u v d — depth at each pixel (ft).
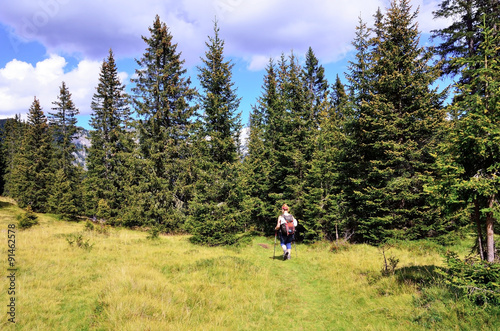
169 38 70.95
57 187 106.11
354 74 48.01
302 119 60.59
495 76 15.10
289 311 18.58
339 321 16.67
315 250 40.37
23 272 22.44
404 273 21.40
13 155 186.29
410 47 40.75
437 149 17.16
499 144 13.67
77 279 22.11
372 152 42.73
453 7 41.09
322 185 50.90
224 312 17.60
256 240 57.16
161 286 20.67
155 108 69.36
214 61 46.55
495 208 14.08
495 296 12.66
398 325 14.20
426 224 37.17
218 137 44.21
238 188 42.75
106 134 88.84
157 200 67.36
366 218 41.98
